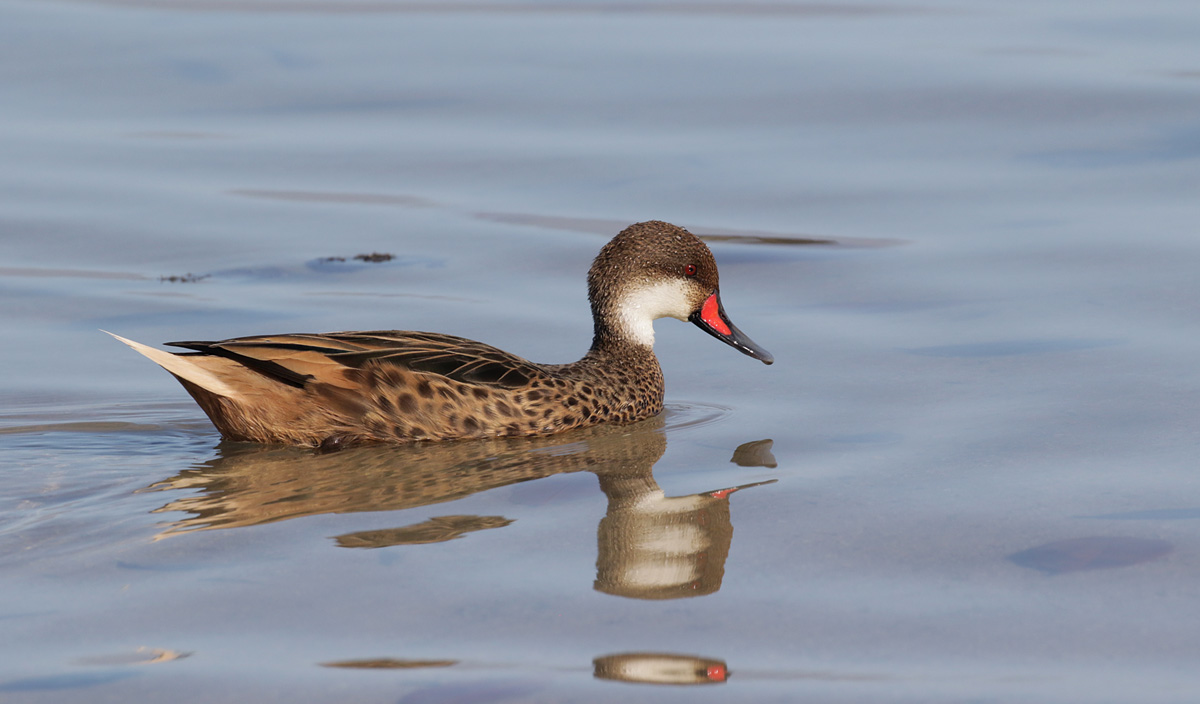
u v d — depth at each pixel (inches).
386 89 1008.2
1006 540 342.3
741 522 362.9
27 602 306.7
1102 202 760.3
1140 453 412.2
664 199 788.6
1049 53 1054.4
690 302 542.0
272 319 611.8
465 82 1018.7
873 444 436.1
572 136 904.9
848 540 345.4
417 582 319.0
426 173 839.7
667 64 1055.0
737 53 1080.8
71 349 572.1
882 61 1045.2
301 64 1066.7
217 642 285.1
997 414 461.7
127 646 283.3
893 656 278.8
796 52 1079.0
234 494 397.1
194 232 738.8
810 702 259.4
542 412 482.3
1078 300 603.8
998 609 300.5
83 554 339.0
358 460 445.4
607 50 1096.8
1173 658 276.1
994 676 269.4
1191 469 394.6
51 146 876.6
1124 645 282.2
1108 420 447.5
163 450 457.7
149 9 1229.1
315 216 767.1
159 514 374.9
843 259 691.4
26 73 1031.0
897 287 644.1
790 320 608.7
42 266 681.0
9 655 279.3
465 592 312.5
